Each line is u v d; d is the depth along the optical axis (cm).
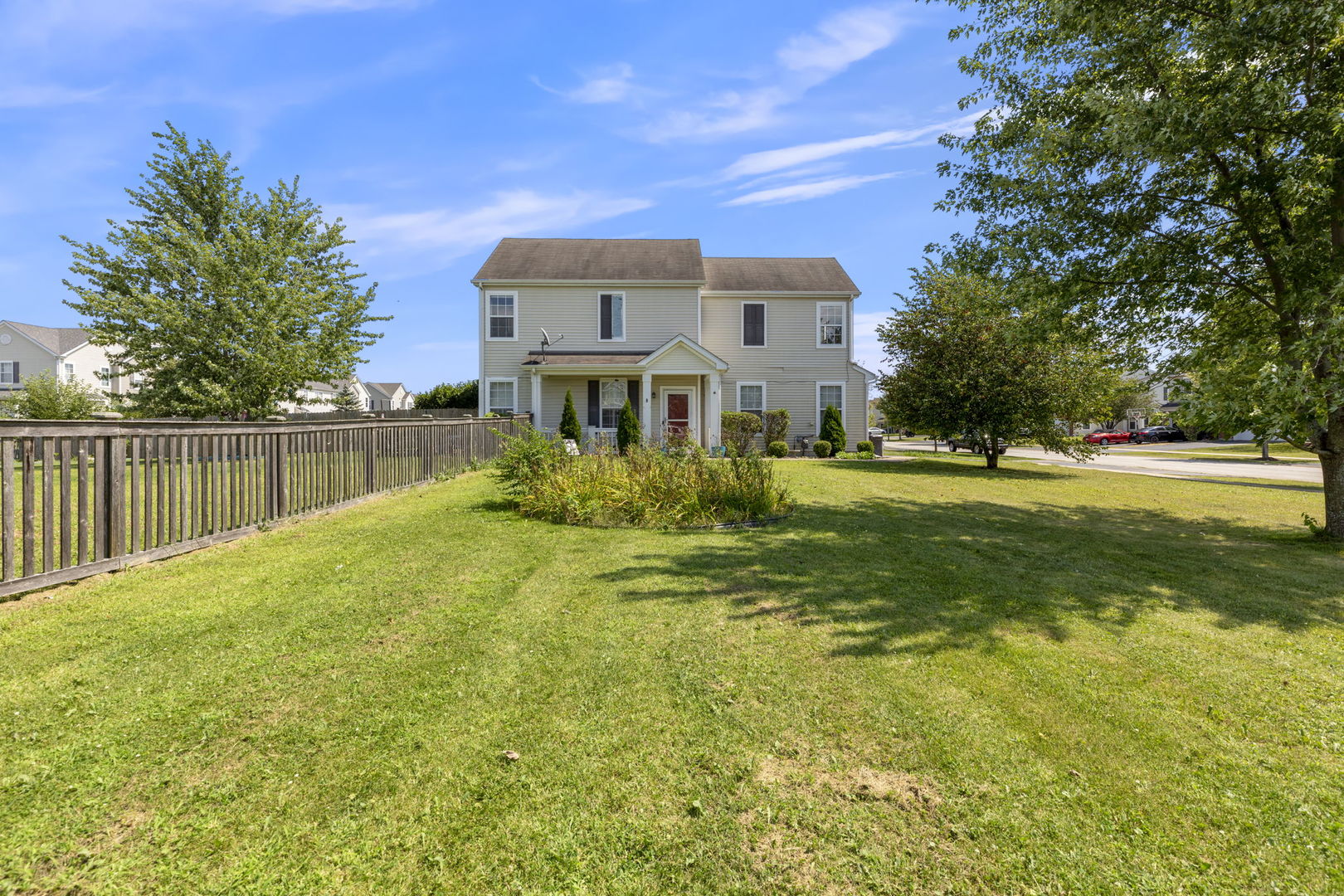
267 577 491
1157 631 411
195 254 1661
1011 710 300
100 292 1745
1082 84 816
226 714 279
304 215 1958
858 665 348
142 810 215
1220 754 267
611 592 474
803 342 2236
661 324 2161
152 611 406
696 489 790
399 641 369
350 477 855
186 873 189
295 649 354
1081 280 824
